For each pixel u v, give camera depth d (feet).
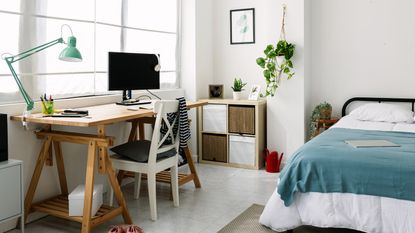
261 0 15.48
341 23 14.40
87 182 8.57
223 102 15.01
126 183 12.87
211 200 11.20
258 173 14.17
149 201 10.23
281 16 14.28
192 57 15.48
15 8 9.38
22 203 8.35
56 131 9.51
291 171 8.54
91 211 8.53
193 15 15.28
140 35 13.65
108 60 11.16
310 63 14.98
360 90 14.35
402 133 10.72
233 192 11.94
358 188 7.77
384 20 13.75
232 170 14.64
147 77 12.41
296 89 14.24
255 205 10.75
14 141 9.18
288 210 8.54
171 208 10.58
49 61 10.38
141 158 9.70
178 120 10.62
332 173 8.04
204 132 15.60
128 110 10.08
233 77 16.40
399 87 13.75
